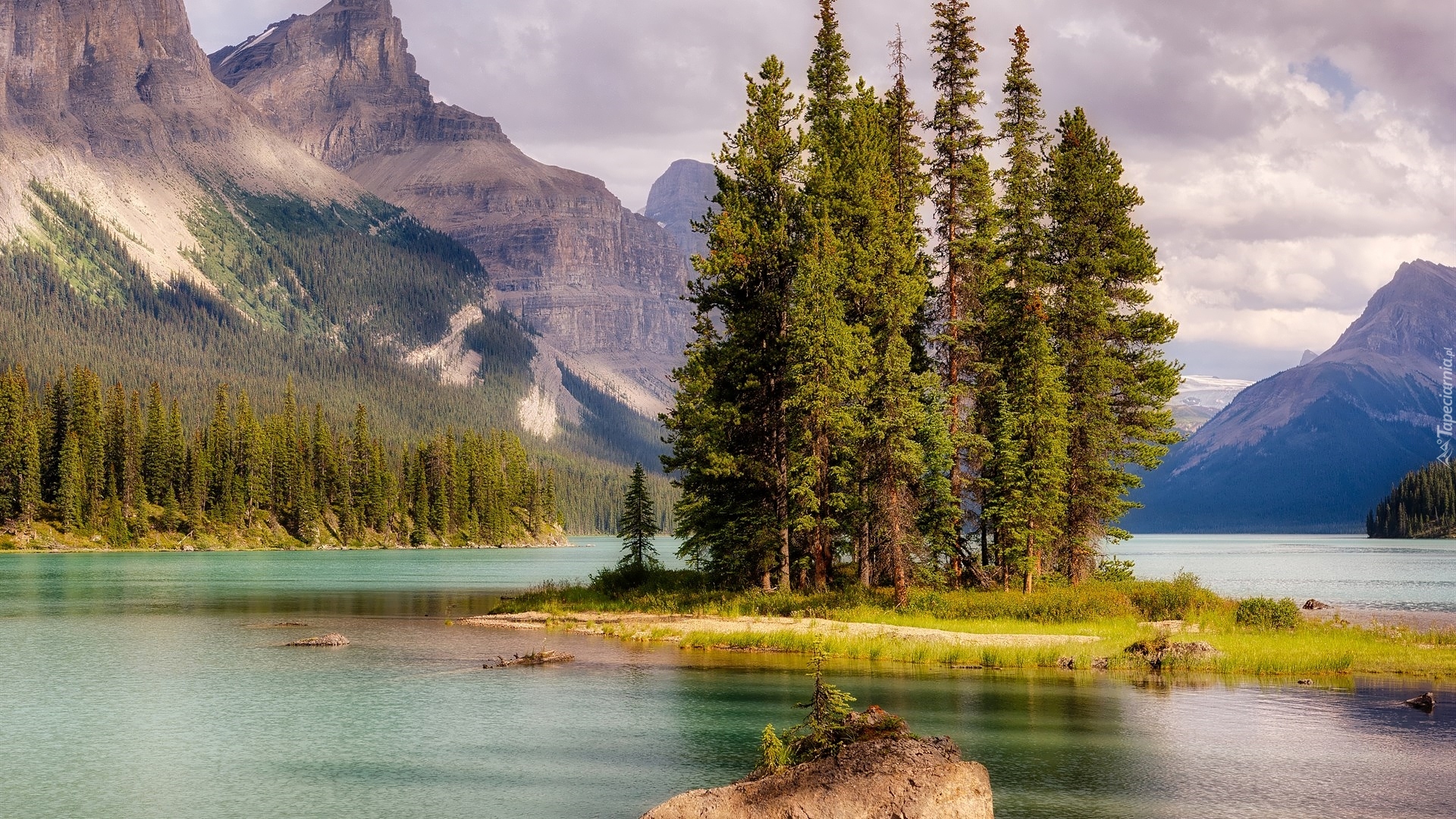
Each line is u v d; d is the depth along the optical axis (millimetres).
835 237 58562
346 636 56156
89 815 24375
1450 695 37656
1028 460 58844
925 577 58781
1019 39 64000
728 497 62625
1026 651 44125
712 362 61531
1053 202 64375
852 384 55406
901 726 20422
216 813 24484
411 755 29516
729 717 34281
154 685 40750
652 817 18906
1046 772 27375
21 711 35781
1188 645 43000
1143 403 64938
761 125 61844
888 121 63656
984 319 62906
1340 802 24766
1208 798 25094
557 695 38031
